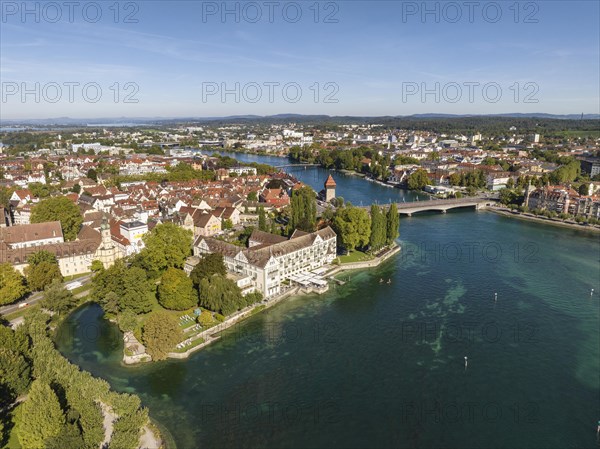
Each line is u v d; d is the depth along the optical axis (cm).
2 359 11500
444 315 17262
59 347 14862
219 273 17962
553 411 11906
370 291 19638
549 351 14688
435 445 10719
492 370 13662
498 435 11050
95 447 9738
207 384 12938
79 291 18838
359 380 13175
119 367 13762
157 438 10638
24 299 17788
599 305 17988
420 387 12875
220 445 10612
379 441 10819
